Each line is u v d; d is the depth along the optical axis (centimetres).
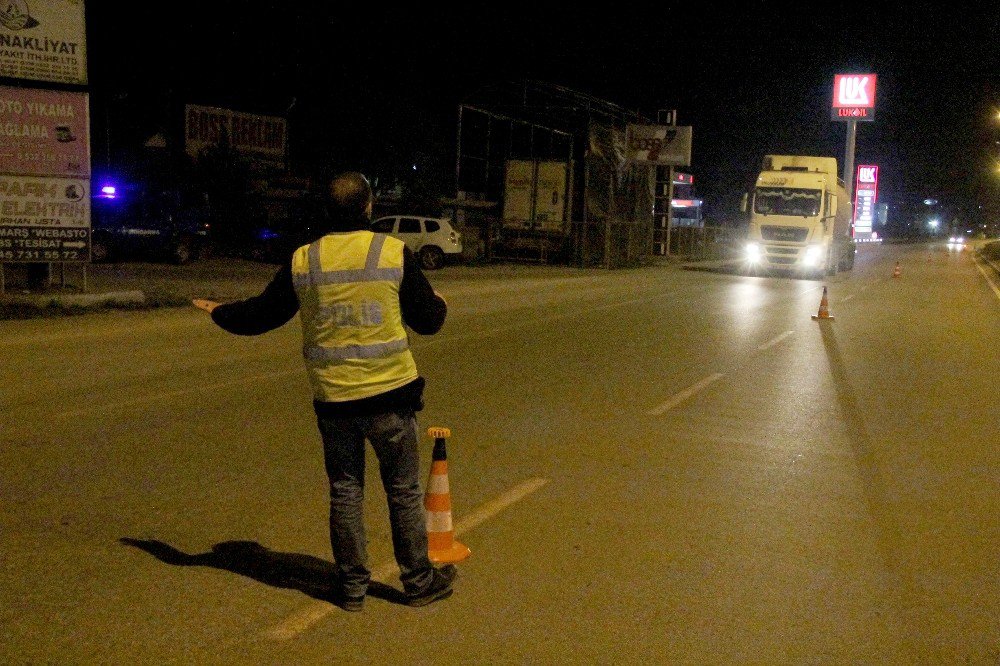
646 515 627
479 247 3862
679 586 506
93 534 566
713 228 5609
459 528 591
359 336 437
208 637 431
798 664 421
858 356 1430
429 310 452
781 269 3609
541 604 478
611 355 1348
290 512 613
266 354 1280
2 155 1720
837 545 580
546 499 656
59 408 912
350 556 461
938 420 971
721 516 630
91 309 1758
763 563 545
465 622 454
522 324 1709
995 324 2034
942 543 589
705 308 2128
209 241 3192
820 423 935
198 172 3638
